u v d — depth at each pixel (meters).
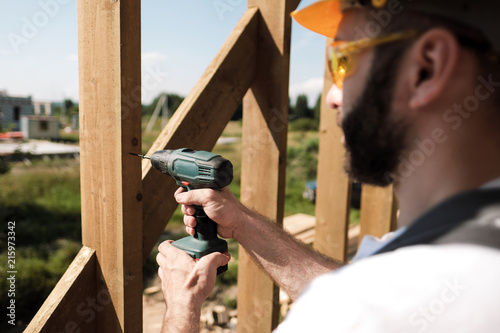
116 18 1.08
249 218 1.17
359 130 0.60
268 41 1.61
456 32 0.48
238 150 16.77
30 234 5.74
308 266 1.14
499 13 0.45
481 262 0.40
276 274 1.15
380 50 0.55
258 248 1.16
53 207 7.55
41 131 24.33
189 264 1.02
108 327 1.29
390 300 0.40
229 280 4.38
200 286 0.96
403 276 0.41
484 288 0.39
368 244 0.60
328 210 2.53
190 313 0.90
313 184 9.15
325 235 2.56
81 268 1.24
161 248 1.10
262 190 1.77
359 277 0.43
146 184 1.29
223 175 1.09
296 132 28.70
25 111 25.55
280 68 1.59
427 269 0.41
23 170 10.61
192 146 1.40
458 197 0.47
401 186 0.59
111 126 1.16
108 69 1.13
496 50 0.46
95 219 1.27
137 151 1.20
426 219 0.48
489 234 0.41
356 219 7.03
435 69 0.49
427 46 0.50
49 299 1.16
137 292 1.27
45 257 4.93
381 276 0.42
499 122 0.48
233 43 1.53
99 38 1.14
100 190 1.24
